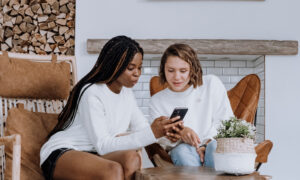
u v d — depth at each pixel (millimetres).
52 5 3174
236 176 1040
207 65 3494
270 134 2920
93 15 3010
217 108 1716
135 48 1383
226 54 2949
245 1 2975
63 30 3158
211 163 1371
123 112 1468
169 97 1780
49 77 1744
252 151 1084
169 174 1062
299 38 2947
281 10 2965
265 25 2965
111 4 3012
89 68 2980
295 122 2920
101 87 1391
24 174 1418
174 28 2980
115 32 2996
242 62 3477
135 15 3002
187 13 2986
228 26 2967
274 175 2895
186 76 1620
